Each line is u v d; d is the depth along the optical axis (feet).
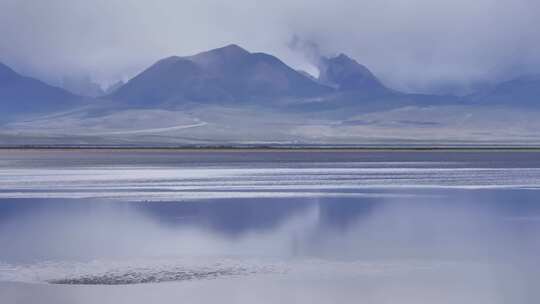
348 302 121.08
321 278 137.28
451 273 141.79
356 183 394.11
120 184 388.37
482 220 224.33
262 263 151.64
